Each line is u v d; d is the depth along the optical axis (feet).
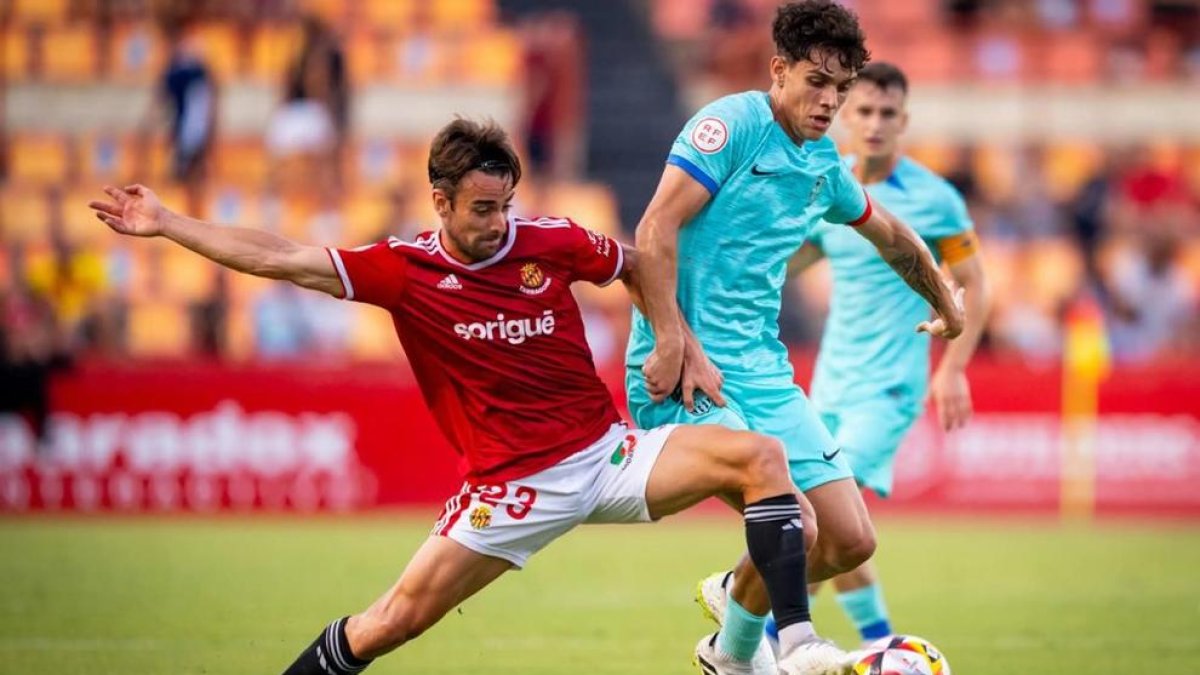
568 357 69.67
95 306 208.64
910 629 108.78
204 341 213.87
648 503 69.46
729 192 73.61
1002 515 188.55
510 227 69.05
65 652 95.25
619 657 95.66
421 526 174.29
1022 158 253.03
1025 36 274.36
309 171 239.71
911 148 254.88
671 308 72.08
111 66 259.19
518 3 293.02
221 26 261.85
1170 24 283.59
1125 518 187.62
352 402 185.78
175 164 238.68
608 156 275.39
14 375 181.57
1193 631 107.86
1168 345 228.22
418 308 68.33
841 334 98.02
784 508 67.87
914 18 284.41
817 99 72.08
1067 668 92.02
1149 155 260.83
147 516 182.09
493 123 66.95
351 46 259.80
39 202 234.58
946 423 97.55
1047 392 188.65
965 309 97.35
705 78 280.10
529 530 68.95
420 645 100.32
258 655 94.43
